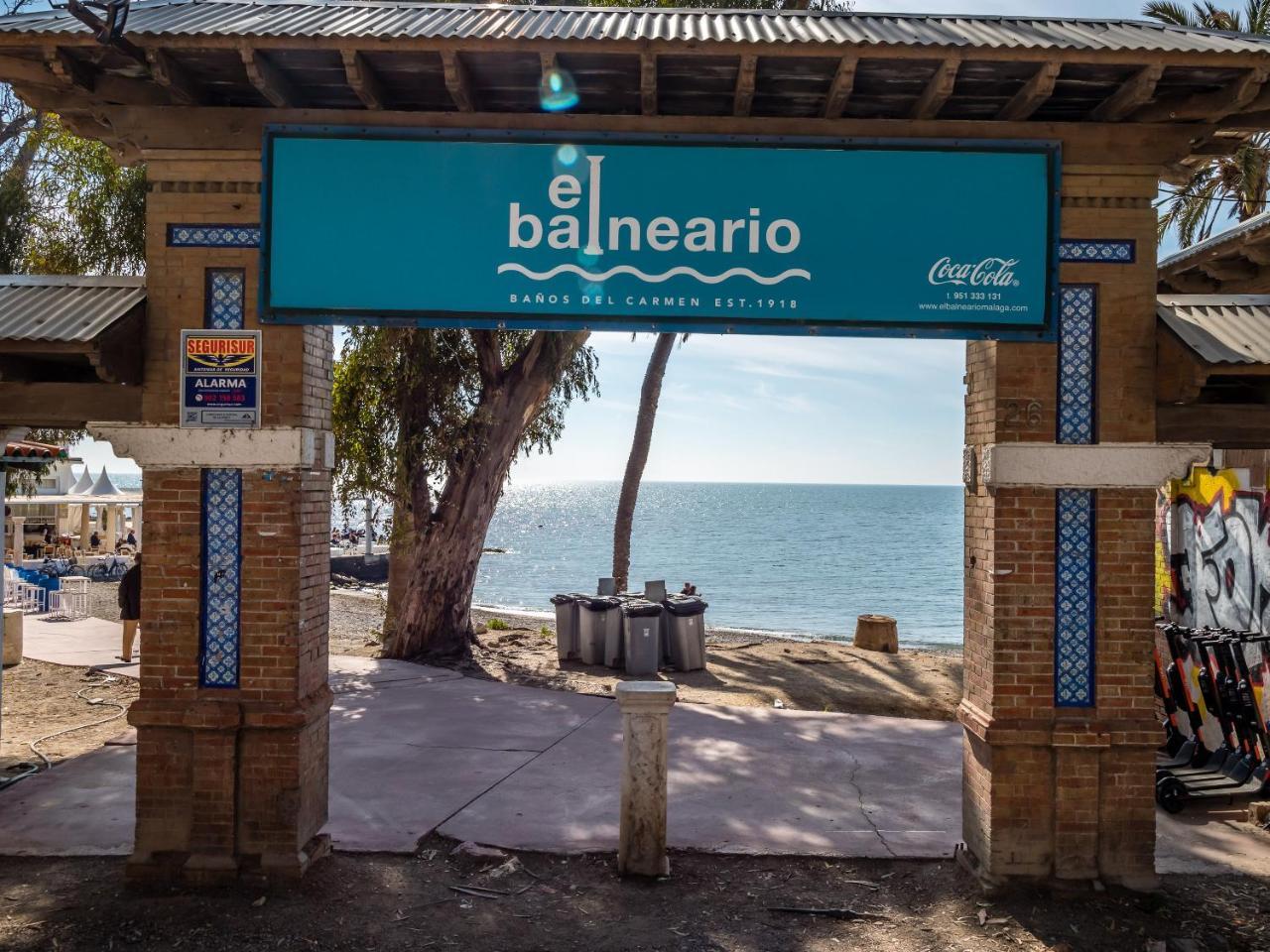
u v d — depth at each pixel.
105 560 30.53
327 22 5.77
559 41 5.36
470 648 15.23
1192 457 5.80
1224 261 8.93
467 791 7.75
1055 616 5.92
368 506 15.35
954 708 12.92
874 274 5.96
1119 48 5.35
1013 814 5.92
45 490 39.09
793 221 5.98
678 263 5.98
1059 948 5.31
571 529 127.19
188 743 5.93
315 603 6.23
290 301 5.90
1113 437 5.92
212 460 5.89
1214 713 8.27
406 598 14.67
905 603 44.12
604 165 5.98
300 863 5.87
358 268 5.93
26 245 16.11
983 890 5.89
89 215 15.82
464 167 5.96
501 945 5.28
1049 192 5.92
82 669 13.12
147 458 5.91
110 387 5.98
